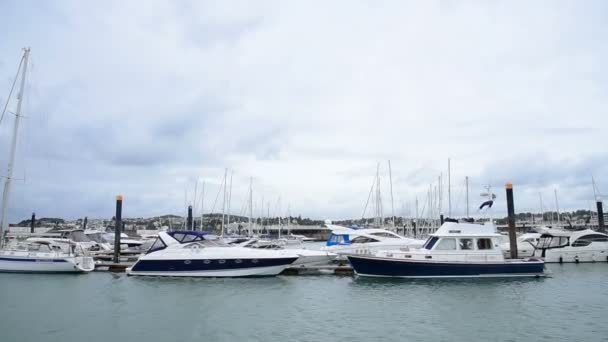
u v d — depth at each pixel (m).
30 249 29.42
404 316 18.31
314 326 16.88
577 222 80.25
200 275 27.12
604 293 22.59
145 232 81.12
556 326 16.80
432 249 26.75
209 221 77.75
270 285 25.28
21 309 19.72
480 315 18.42
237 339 15.34
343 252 35.09
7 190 29.50
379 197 67.25
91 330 16.45
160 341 15.16
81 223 81.56
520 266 26.48
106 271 30.27
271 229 120.88
